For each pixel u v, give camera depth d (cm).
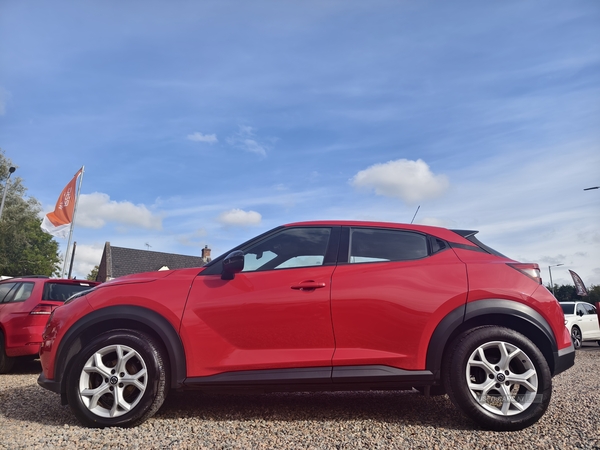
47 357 355
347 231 377
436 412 376
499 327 329
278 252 372
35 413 388
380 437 307
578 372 656
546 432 312
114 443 297
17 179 4012
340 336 336
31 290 696
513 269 346
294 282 348
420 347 330
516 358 328
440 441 297
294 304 339
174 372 338
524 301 333
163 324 343
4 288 709
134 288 360
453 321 330
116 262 3662
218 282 358
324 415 367
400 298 335
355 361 331
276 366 333
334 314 336
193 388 338
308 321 337
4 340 653
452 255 361
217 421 349
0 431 331
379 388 341
